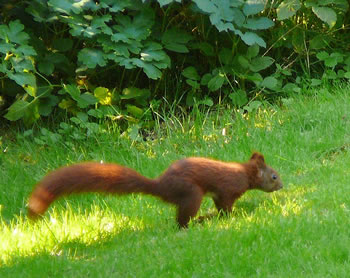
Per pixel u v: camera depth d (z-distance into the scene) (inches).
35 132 489.7
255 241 297.7
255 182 348.8
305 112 482.3
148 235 329.4
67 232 343.0
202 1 468.4
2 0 479.5
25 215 381.7
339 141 437.4
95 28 461.1
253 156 354.9
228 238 299.6
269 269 276.5
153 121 492.7
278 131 466.0
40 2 460.1
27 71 456.1
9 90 492.7
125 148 458.0
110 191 325.7
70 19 459.5
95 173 323.9
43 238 333.4
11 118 461.1
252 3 492.7
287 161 418.9
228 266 280.1
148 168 425.7
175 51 494.3
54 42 494.9
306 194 362.9
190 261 284.8
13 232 345.1
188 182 326.6
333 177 379.9
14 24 448.8
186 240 306.0
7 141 480.4
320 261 277.6
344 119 463.8
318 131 456.4
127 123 495.8
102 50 474.0
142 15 483.2
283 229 305.1
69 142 462.3
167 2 454.6
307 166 409.1
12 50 438.6
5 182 418.0
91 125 467.2
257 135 461.4
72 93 471.8
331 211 328.8
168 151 456.4
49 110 479.5
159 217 356.2
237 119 482.3
